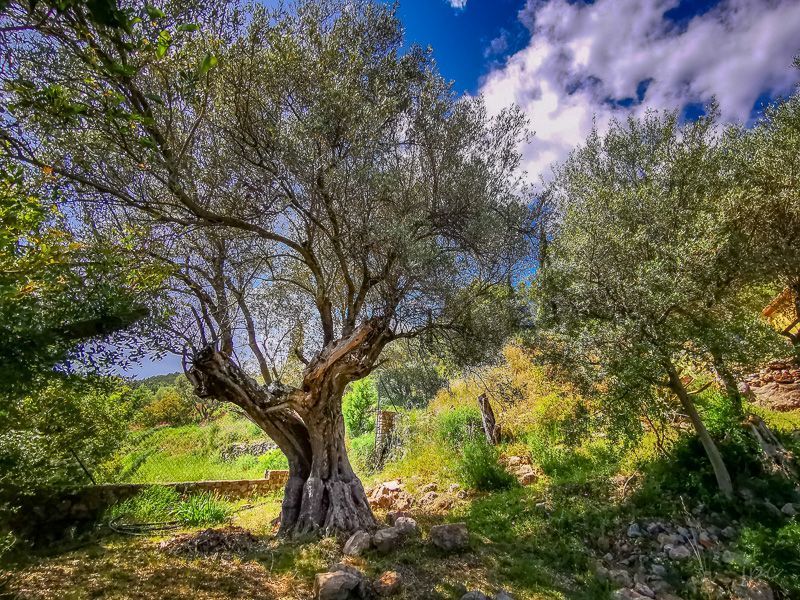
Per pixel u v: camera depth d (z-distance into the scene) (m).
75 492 7.44
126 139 4.57
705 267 5.93
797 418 8.27
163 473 14.48
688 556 5.12
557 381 7.04
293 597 4.35
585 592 4.73
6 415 4.75
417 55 6.95
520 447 10.29
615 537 5.91
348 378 7.17
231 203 5.95
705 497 5.98
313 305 8.49
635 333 5.76
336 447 7.15
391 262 6.49
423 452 11.37
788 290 9.71
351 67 5.84
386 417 14.09
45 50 3.95
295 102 5.98
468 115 7.16
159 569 4.97
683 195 8.26
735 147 9.05
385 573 4.70
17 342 2.88
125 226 5.84
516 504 7.33
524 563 5.35
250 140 5.75
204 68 2.82
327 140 5.80
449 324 7.30
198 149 5.68
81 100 4.11
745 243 6.69
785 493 5.75
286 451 7.30
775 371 10.19
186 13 4.30
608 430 6.09
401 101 6.50
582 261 6.61
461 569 5.14
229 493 10.66
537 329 7.31
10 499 6.28
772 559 4.66
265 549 5.75
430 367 8.74
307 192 6.13
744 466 6.32
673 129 9.18
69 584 4.48
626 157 10.05
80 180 4.59
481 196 6.96
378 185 6.03
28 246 3.56
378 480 11.04
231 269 7.20
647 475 6.88
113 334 4.04
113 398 7.93
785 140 8.33
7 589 4.28
